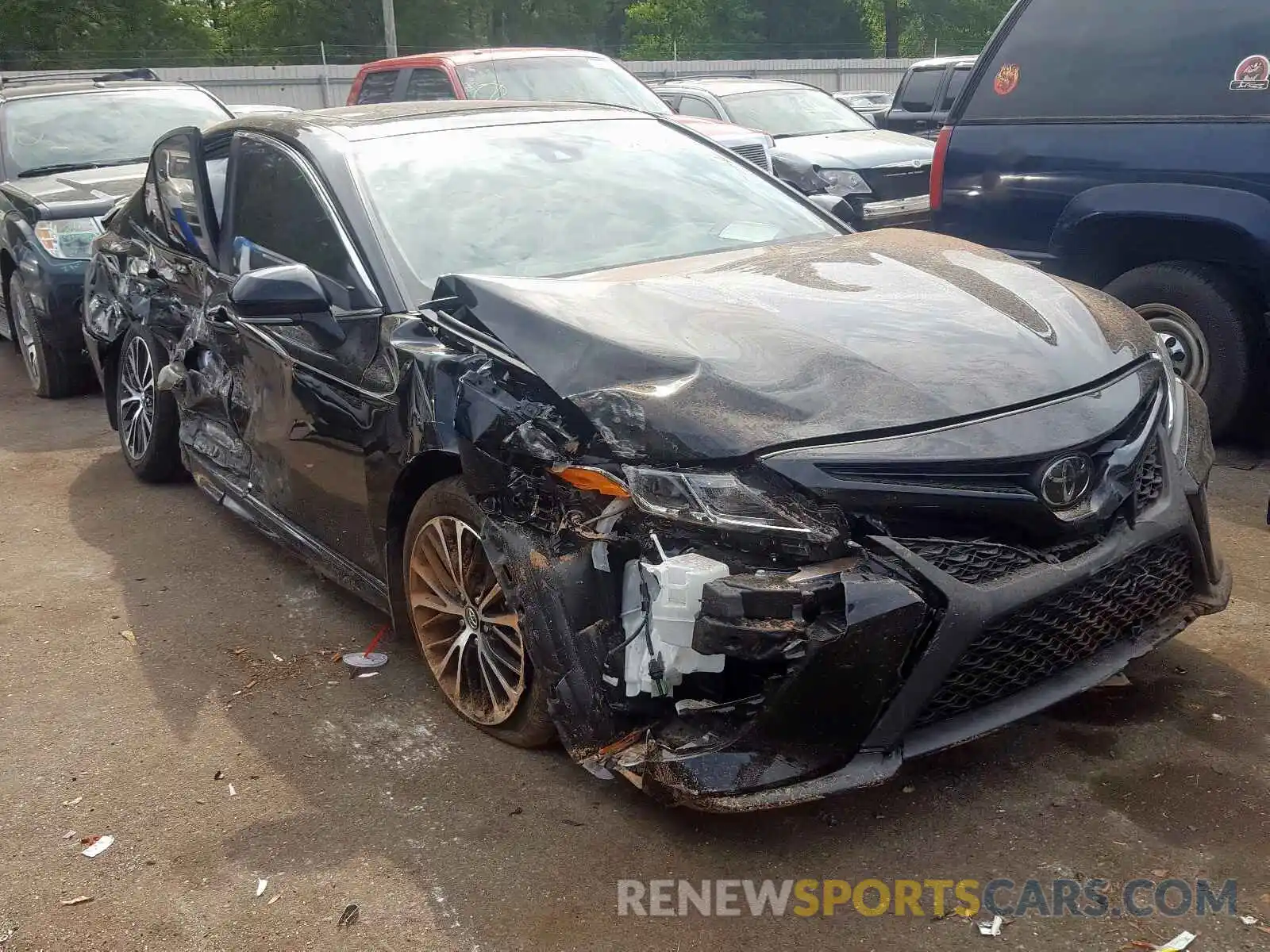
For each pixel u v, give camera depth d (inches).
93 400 307.9
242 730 140.5
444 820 120.2
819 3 1899.6
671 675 105.3
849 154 416.8
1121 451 116.1
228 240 181.6
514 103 188.7
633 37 1921.8
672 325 122.1
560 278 141.1
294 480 162.2
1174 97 205.0
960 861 108.6
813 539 103.1
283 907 109.0
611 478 109.9
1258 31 195.9
